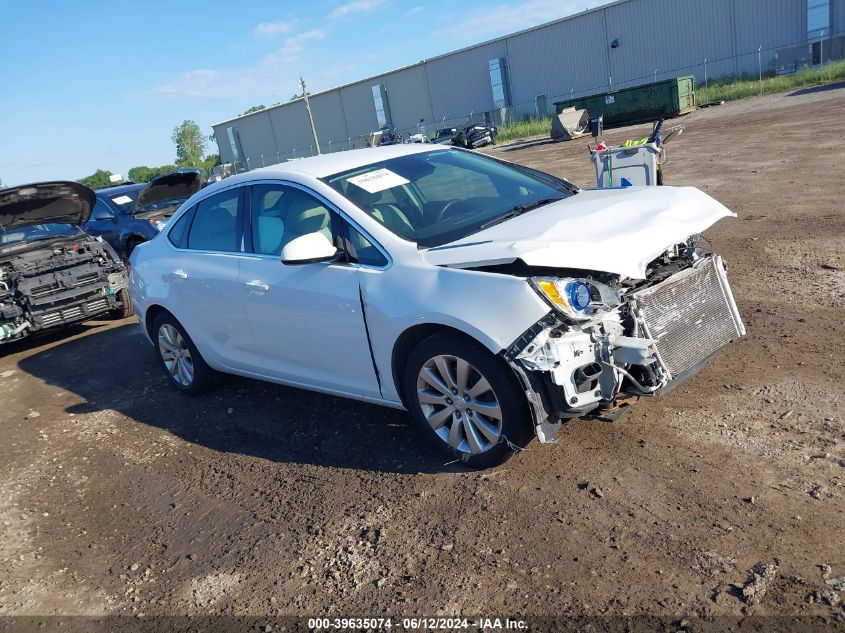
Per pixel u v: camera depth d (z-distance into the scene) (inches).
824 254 271.6
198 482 179.5
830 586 105.0
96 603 138.0
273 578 135.0
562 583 116.6
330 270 168.2
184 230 223.1
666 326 144.6
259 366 201.5
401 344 156.9
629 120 1309.1
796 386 167.3
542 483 145.9
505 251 137.4
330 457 177.5
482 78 2233.0
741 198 399.9
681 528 124.1
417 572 127.4
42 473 201.9
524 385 135.0
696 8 1723.7
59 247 360.2
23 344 374.0
